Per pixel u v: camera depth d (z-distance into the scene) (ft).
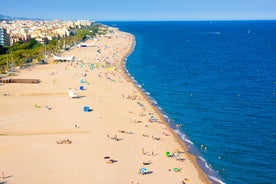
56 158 218.59
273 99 376.07
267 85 444.96
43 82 437.58
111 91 397.60
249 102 363.35
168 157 227.61
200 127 288.30
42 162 212.84
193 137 266.57
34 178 193.36
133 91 401.08
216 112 328.49
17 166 207.10
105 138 254.27
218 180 201.57
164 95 389.60
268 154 238.27
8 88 405.39
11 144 239.71
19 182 188.75
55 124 282.77
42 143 242.37
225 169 216.13
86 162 214.07
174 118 309.63
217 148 246.88
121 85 430.20
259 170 215.51
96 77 470.80
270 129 284.41
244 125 293.64
